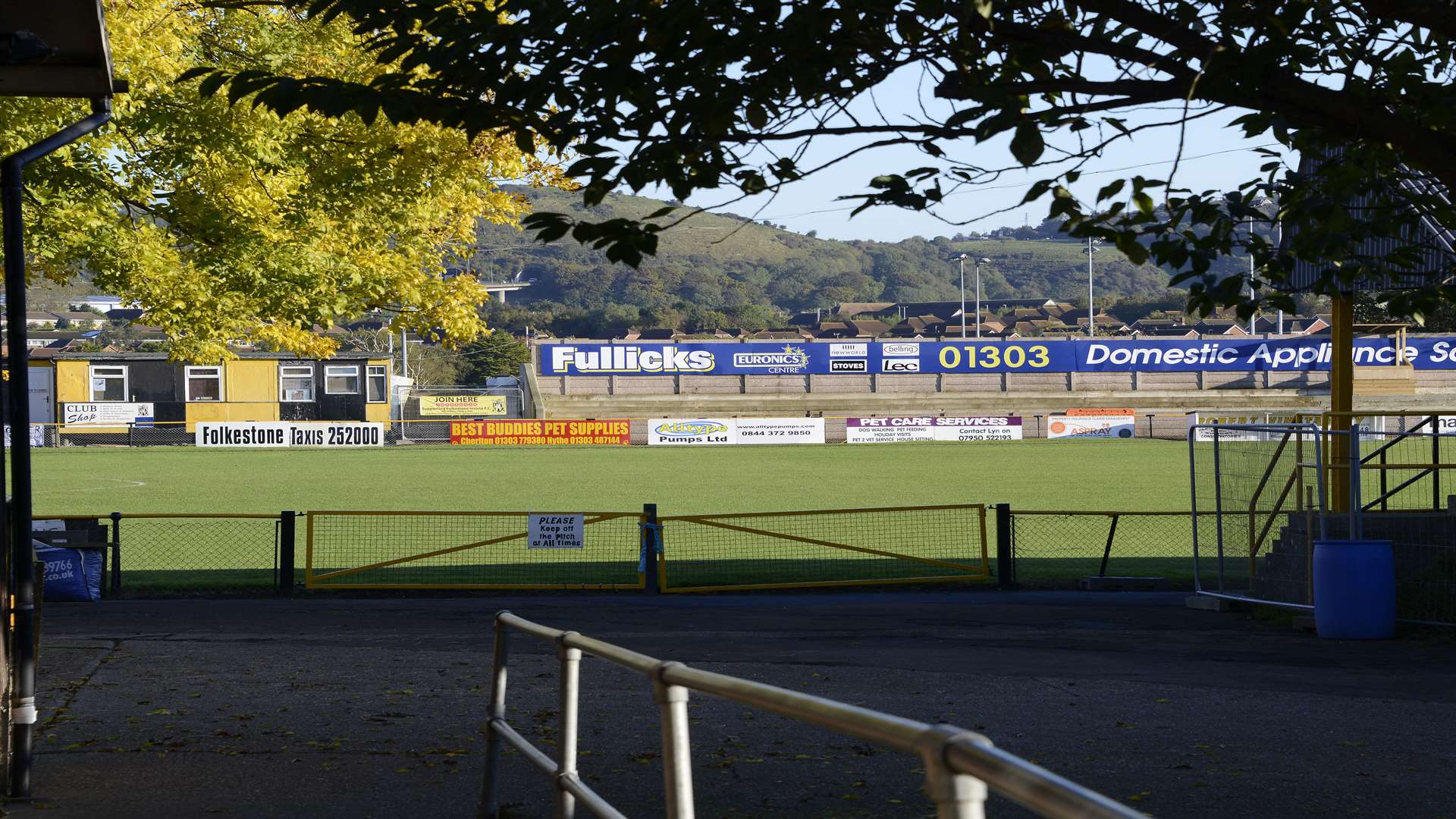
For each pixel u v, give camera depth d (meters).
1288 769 7.23
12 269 6.50
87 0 5.55
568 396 77.25
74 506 28.58
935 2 5.20
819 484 35.69
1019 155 5.01
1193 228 6.02
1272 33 5.24
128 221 17.91
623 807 6.44
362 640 12.30
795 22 5.24
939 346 79.31
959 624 13.73
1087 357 79.19
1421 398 75.38
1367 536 13.64
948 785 1.95
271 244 17.69
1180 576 18.38
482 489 33.81
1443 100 5.80
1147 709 8.95
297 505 29.14
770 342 79.00
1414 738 8.04
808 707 2.60
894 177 5.54
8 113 15.51
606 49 5.50
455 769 7.21
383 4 6.23
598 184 5.68
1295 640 12.52
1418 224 6.76
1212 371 78.75
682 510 28.31
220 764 7.25
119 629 12.87
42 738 7.84
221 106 16.48
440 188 18.38
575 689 4.76
